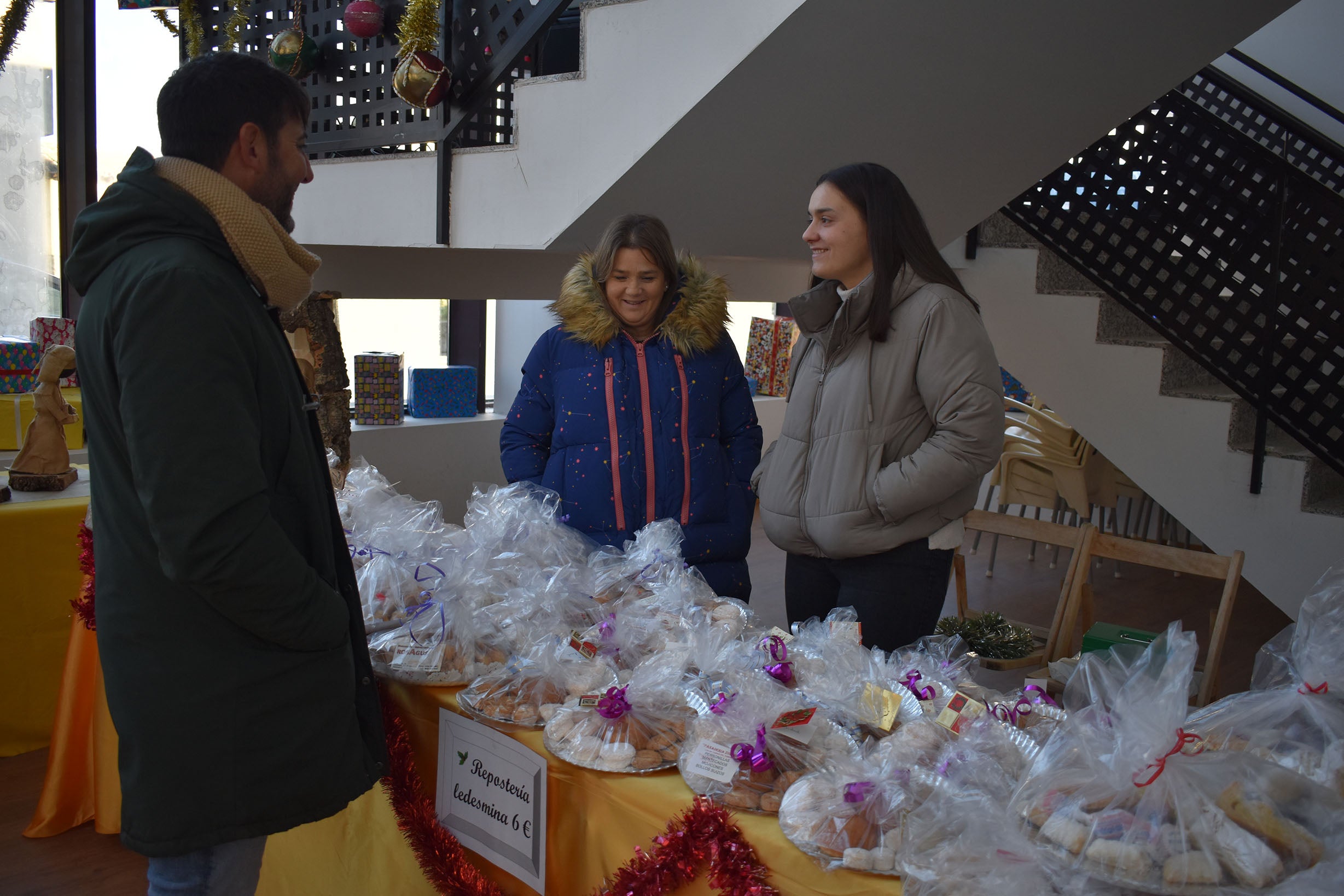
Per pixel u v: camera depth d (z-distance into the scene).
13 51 3.85
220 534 1.10
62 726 2.26
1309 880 0.86
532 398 2.33
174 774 1.18
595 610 1.75
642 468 2.19
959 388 1.83
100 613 1.21
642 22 2.49
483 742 1.44
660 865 1.14
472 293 3.60
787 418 2.12
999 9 2.47
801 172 2.94
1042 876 0.94
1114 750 1.01
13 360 3.25
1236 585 2.10
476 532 1.93
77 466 3.13
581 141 2.66
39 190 4.10
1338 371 3.51
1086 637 2.32
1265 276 3.64
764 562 4.88
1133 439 4.02
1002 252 4.32
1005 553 5.34
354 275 3.23
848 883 1.04
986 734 1.23
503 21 2.81
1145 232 4.19
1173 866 0.89
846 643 1.55
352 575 1.38
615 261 2.12
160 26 4.27
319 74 3.33
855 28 2.34
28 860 2.17
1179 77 3.17
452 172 3.00
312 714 1.25
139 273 1.12
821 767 1.20
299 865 1.72
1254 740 1.15
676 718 1.35
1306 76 5.16
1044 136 3.25
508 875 1.41
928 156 3.11
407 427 4.32
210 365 1.11
